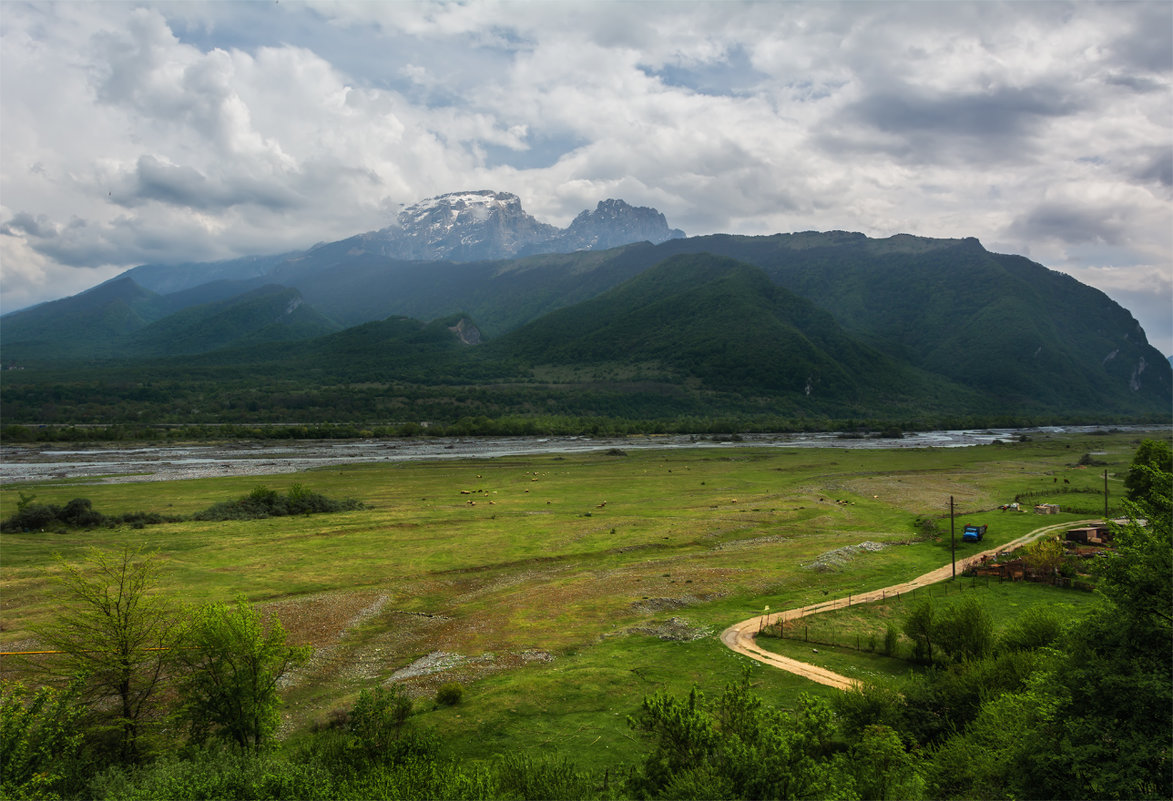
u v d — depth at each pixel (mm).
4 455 175000
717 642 47344
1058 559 62125
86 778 27812
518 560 74500
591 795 25734
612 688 39469
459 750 32188
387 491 123125
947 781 27047
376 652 48250
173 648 33562
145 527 88812
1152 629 22844
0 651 45188
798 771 24266
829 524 91875
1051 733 24250
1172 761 21141
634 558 75688
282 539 82625
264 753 29469
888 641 43969
